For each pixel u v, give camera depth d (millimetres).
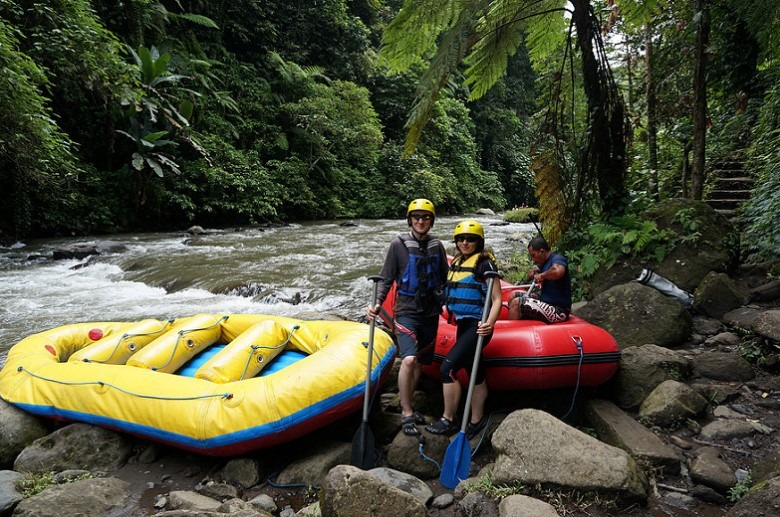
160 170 12461
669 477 2303
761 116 6938
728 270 4469
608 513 2035
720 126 8430
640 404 2922
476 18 4008
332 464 2484
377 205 20281
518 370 2844
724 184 7734
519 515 1912
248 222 15898
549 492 2119
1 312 5941
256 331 3244
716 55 7711
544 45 5266
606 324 3812
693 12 6387
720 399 2873
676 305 3707
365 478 1964
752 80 7559
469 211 26000
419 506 1962
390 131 24281
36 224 11477
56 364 3053
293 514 2189
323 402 2535
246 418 2434
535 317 3328
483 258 2781
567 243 5176
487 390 2924
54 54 9133
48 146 8672
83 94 12062
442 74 3658
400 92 23750
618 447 2475
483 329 2559
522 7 4457
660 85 7355
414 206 2791
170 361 3109
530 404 3035
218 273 7719
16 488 2359
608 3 5051
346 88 20328
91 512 2170
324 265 8430
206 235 12750
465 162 26953
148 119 12680
